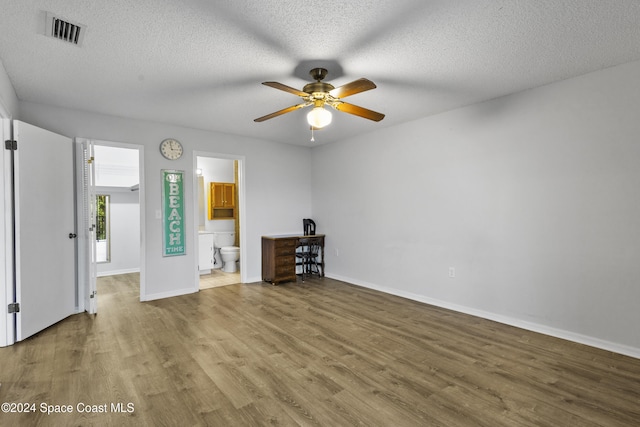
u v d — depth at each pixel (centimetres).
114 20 207
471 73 288
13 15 200
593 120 286
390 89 326
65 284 357
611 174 277
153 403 203
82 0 186
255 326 336
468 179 376
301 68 277
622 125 271
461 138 382
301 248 605
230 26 215
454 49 246
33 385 223
